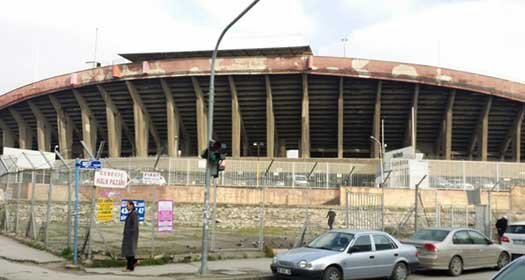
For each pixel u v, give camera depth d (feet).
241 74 217.97
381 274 52.31
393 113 236.02
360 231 53.31
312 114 236.22
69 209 61.46
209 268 57.72
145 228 115.75
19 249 64.64
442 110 234.58
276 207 133.18
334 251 50.57
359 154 260.42
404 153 170.40
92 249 63.10
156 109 243.40
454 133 249.34
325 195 140.46
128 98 240.73
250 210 134.72
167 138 258.16
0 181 120.06
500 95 224.12
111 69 229.86
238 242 84.64
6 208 88.12
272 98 229.45
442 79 218.18
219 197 138.21
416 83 218.59
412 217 120.26
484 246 63.57
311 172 151.74
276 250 74.59
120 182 58.95
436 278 58.13
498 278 21.70
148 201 132.46
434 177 148.87
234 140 231.09
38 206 116.26
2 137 308.19
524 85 225.56
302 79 219.41
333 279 48.85
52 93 250.16
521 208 138.51
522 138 254.68
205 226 54.24
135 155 257.34
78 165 56.54
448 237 61.05
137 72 225.56
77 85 238.48
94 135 257.96
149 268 56.18
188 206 134.62
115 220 120.47
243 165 183.42
